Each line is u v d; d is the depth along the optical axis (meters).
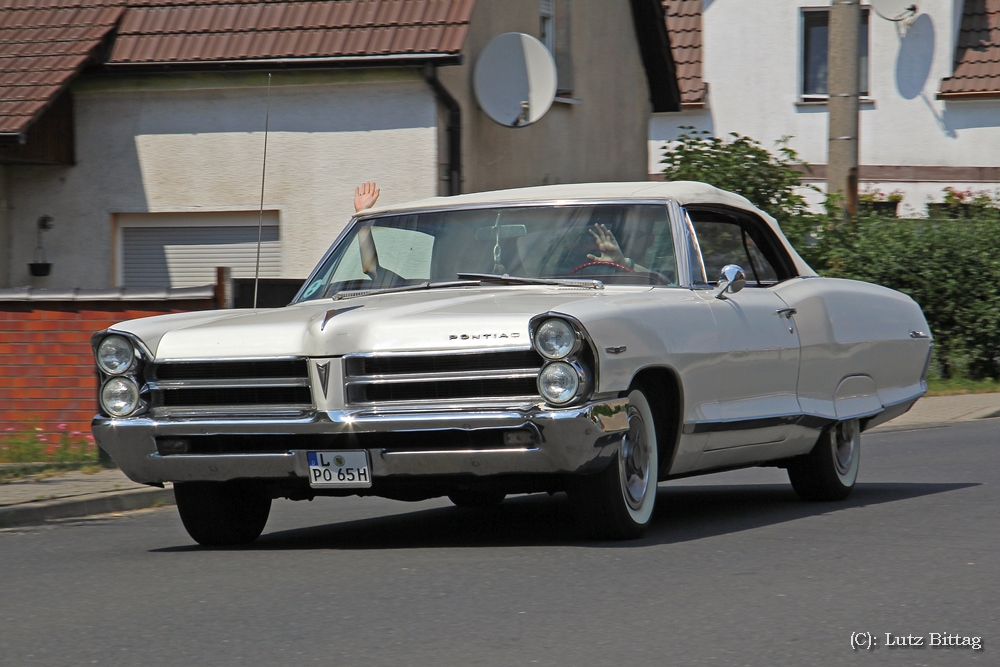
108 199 34.16
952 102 62.09
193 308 25.53
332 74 32.69
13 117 31.33
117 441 14.78
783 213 40.00
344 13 32.91
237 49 32.66
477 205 17.17
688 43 65.81
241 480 14.75
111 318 25.80
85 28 33.88
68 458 24.70
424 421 13.71
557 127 41.09
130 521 19.31
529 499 21.16
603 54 45.06
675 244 16.28
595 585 12.52
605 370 13.79
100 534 17.84
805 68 64.44
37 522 19.19
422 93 32.47
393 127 32.69
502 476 14.25
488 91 34.22
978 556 14.00
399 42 31.83
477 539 15.88
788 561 13.73
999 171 61.53
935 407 35.38
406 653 10.16
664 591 12.23
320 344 14.14
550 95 34.09
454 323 13.94
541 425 13.45
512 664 9.78
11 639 11.07
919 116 62.59
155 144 33.88
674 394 15.17
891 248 40.34
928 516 17.11
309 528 18.12
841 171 39.03
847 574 13.02
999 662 9.82
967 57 62.28
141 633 11.12
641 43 48.53
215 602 12.29
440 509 19.98
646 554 14.16
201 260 34.09
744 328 16.28
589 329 13.65
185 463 14.64
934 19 62.25
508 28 37.44
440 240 16.97
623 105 47.12
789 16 64.06
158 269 34.31
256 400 14.48
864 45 63.53
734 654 10.02
